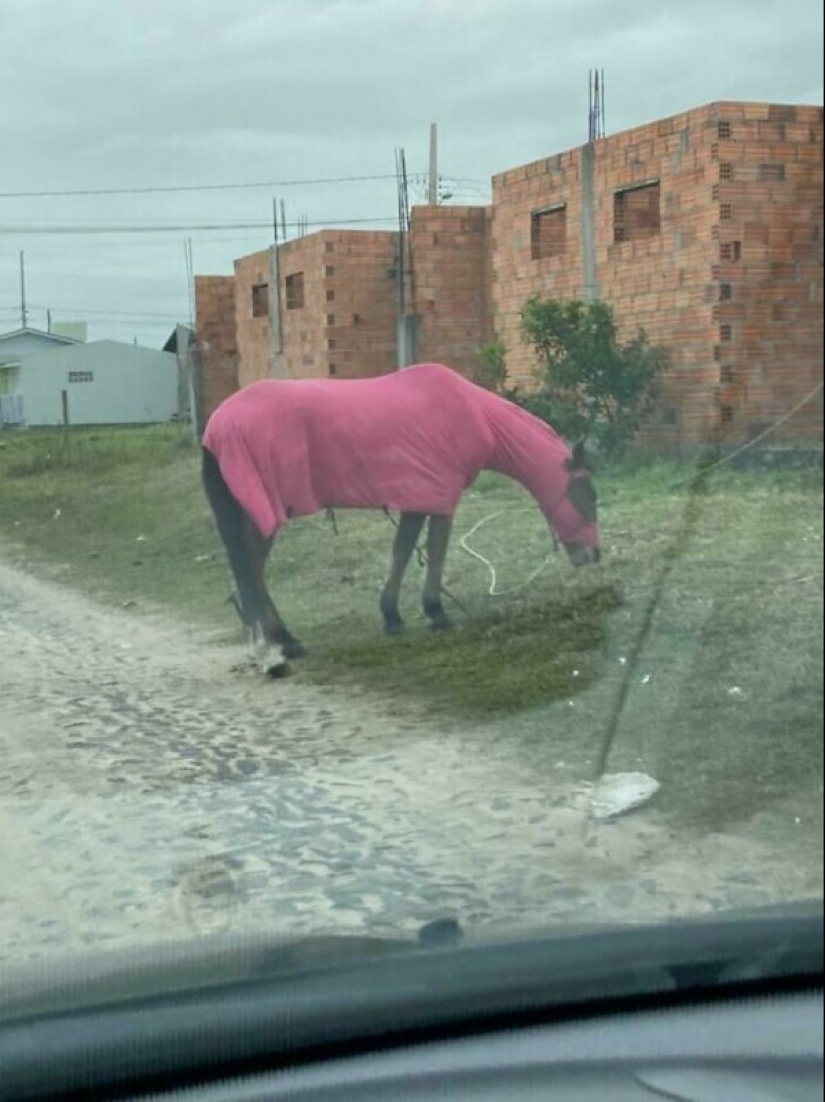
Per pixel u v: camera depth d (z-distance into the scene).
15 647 9.30
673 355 10.59
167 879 6.00
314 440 9.16
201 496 10.98
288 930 5.29
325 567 10.35
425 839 6.22
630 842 6.02
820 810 6.13
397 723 7.66
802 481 9.17
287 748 7.43
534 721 7.42
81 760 7.39
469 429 9.28
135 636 9.55
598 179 11.37
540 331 11.04
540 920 5.07
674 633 7.94
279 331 13.25
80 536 11.42
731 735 6.84
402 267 12.48
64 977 4.25
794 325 10.15
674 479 9.62
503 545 9.91
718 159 10.35
